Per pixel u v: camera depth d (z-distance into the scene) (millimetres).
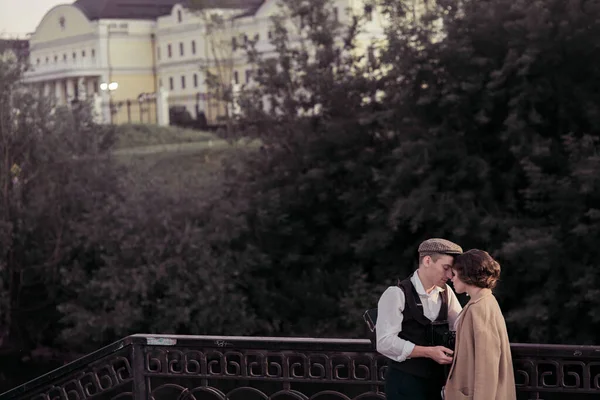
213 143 41000
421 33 20969
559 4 19062
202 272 20141
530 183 19531
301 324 21141
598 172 17094
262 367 5820
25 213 22781
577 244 17859
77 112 24094
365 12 24406
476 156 19891
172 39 83750
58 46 92062
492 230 19516
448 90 19828
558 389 5184
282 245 22672
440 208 19047
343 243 22250
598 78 19703
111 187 23078
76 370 6312
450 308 4949
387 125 22125
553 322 18172
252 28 70250
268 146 23688
